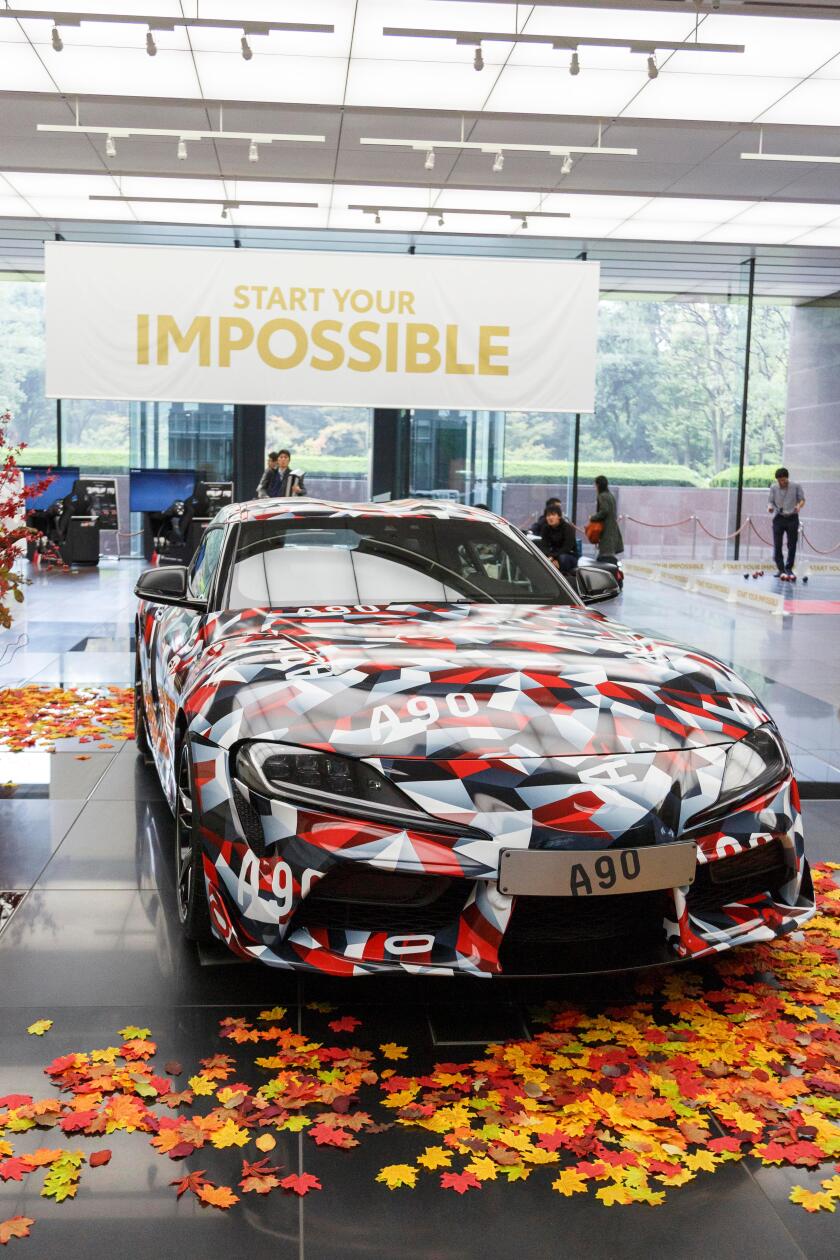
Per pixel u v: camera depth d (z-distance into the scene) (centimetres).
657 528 1535
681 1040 224
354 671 239
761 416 1547
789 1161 185
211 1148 186
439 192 1115
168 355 832
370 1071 207
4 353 1511
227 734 229
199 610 313
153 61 776
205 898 248
